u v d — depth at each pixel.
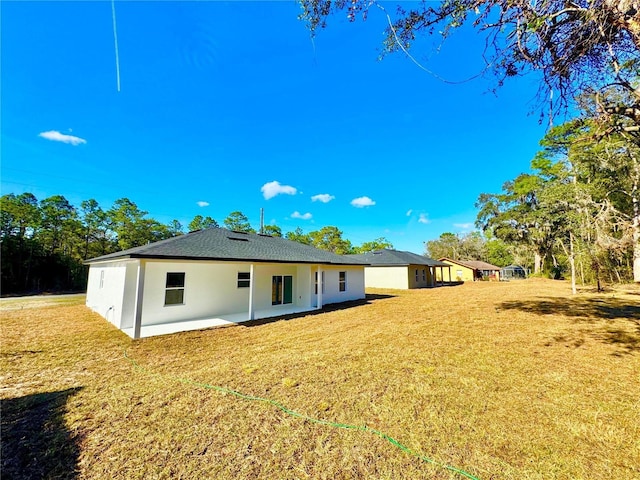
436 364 4.68
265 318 9.42
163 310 8.69
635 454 2.35
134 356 5.31
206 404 3.37
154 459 2.37
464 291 18.97
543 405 3.25
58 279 24.27
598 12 3.06
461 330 7.23
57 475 2.18
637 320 7.90
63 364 4.85
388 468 2.22
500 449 2.44
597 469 2.17
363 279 15.79
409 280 22.69
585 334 6.50
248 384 3.95
